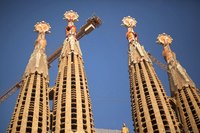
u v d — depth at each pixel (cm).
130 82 12238
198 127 10488
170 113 10681
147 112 10525
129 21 15038
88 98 10925
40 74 11431
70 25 14075
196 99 11375
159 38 14488
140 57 12812
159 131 9862
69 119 9744
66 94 10600
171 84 12362
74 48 12688
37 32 13962
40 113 10062
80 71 11769
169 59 13312
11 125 9744
